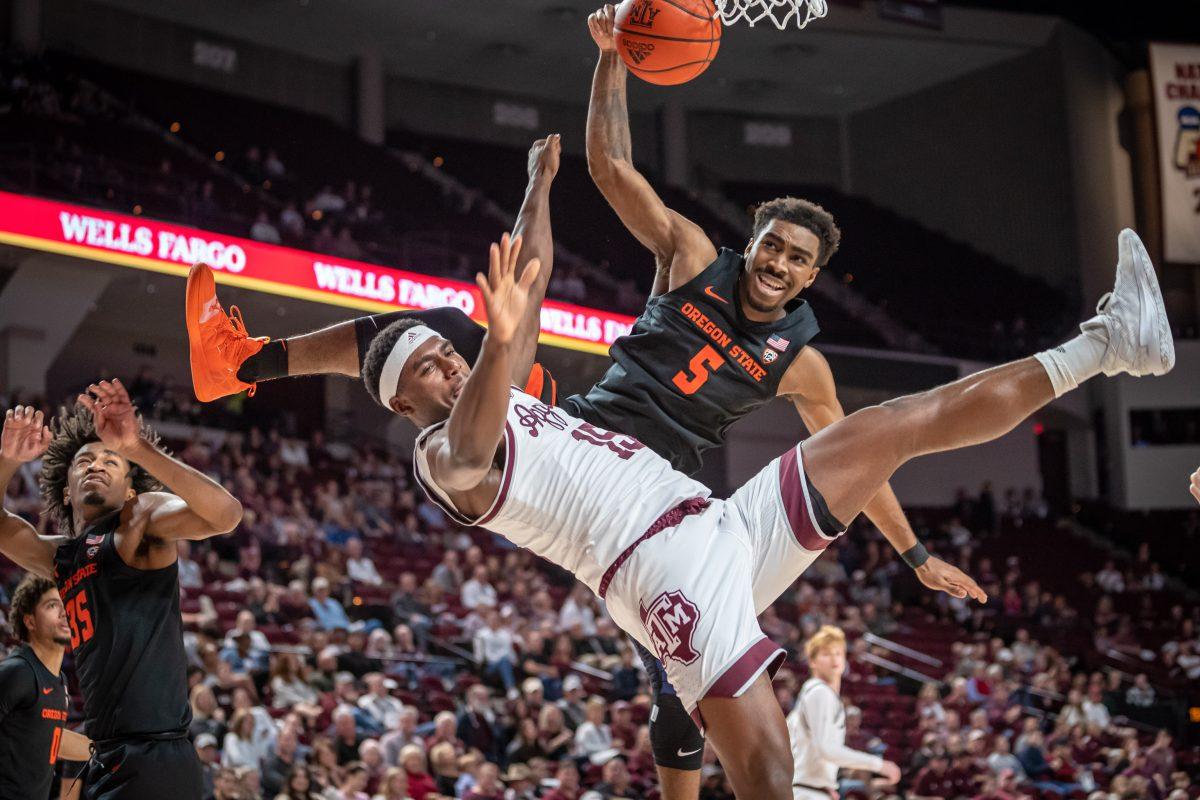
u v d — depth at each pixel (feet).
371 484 57.47
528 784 33.09
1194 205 82.43
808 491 11.39
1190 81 83.56
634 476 11.03
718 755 10.64
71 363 67.51
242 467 53.93
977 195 91.81
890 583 68.03
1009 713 49.42
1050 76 88.69
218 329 14.25
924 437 11.57
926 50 89.25
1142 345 11.56
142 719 11.96
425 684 39.37
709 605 10.58
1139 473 82.99
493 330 9.64
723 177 96.63
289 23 83.92
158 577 12.32
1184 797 42.11
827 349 73.36
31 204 49.16
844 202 94.79
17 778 14.06
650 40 12.87
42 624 14.37
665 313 13.43
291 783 29.22
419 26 85.05
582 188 90.38
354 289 56.44
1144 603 72.90
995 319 85.66
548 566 55.57
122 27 80.69
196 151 74.69
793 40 86.84
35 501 43.42
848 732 42.27
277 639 38.37
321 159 80.79
